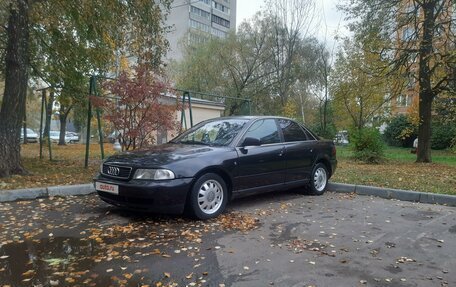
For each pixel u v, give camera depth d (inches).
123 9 412.2
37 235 183.0
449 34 513.0
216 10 2511.1
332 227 205.6
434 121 826.8
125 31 434.0
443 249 171.3
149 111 334.6
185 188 201.9
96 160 548.1
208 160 215.0
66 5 404.5
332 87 834.2
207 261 151.6
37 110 1566.2
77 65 486.3
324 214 235.8
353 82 750.5
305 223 213.2
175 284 129.7
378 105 755.4
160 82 346.6
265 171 250.1
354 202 275.6
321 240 182.2
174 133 395.9
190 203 206.5
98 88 372.8
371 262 154.1
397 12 560.7
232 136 244.7
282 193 307.6
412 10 555.2
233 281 133.0
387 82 606.5
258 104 1256.8
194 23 2326.5
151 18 429.7
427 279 137.9
